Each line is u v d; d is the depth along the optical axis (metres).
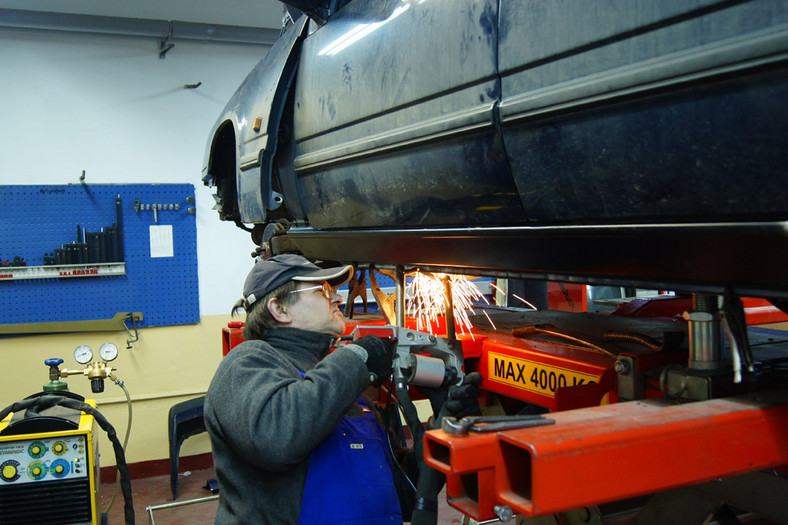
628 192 1.07
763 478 1.25
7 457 2.58
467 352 2.01
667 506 1.40
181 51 5.16
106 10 4.65
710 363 1.14
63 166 4.89
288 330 1.63
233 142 3.20
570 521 1.61
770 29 0.82
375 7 1.64
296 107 2.06
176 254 5.17
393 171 1.57
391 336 1.59
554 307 4.19
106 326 4.97
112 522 4.21
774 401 1.01
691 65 0.90
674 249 1.07
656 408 1.04
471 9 1.28
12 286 4.76
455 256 1.58
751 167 0.90
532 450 0.81
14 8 4.54
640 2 0.96
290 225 2.38
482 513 1.04
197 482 4.94
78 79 4.89
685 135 0.95
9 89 4.74
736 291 1.05
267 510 1.42
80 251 4.83
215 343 5.32
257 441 1.32
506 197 1.31
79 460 2.63
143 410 5.10
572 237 1.22
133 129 5.06
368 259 1.97
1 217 4.73
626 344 1.70
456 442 0.88
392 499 1.46
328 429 1.37
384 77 1.55
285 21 2.68
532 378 1.78
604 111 1.04
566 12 1.08
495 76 1.23
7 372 4.79
